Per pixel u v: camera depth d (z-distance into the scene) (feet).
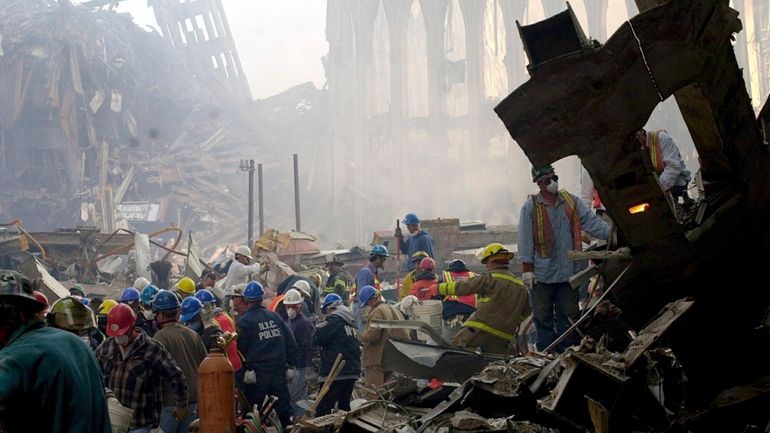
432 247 52.19
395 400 27.35
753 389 17.54
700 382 18.51
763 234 17.75
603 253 18.17
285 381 34.06
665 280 17.90
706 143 17.04
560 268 28.07
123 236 97.55
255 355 33.45
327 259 76.69
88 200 247.29
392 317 35.32
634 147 15.62
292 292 40.52
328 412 35.60
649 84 15.12
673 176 26.50
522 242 28.32
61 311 17.92
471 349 28.86
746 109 16.76
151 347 27.66
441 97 207.72
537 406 19.30
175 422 28.96
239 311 37.14
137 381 27.32
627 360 17.54
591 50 14.98
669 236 17.02
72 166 253.24
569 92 15.30
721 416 17.67
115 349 27.58
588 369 17.97
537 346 28.58
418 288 40.19
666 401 20.18
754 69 165.89
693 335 18.30
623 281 18.28
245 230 246.68
